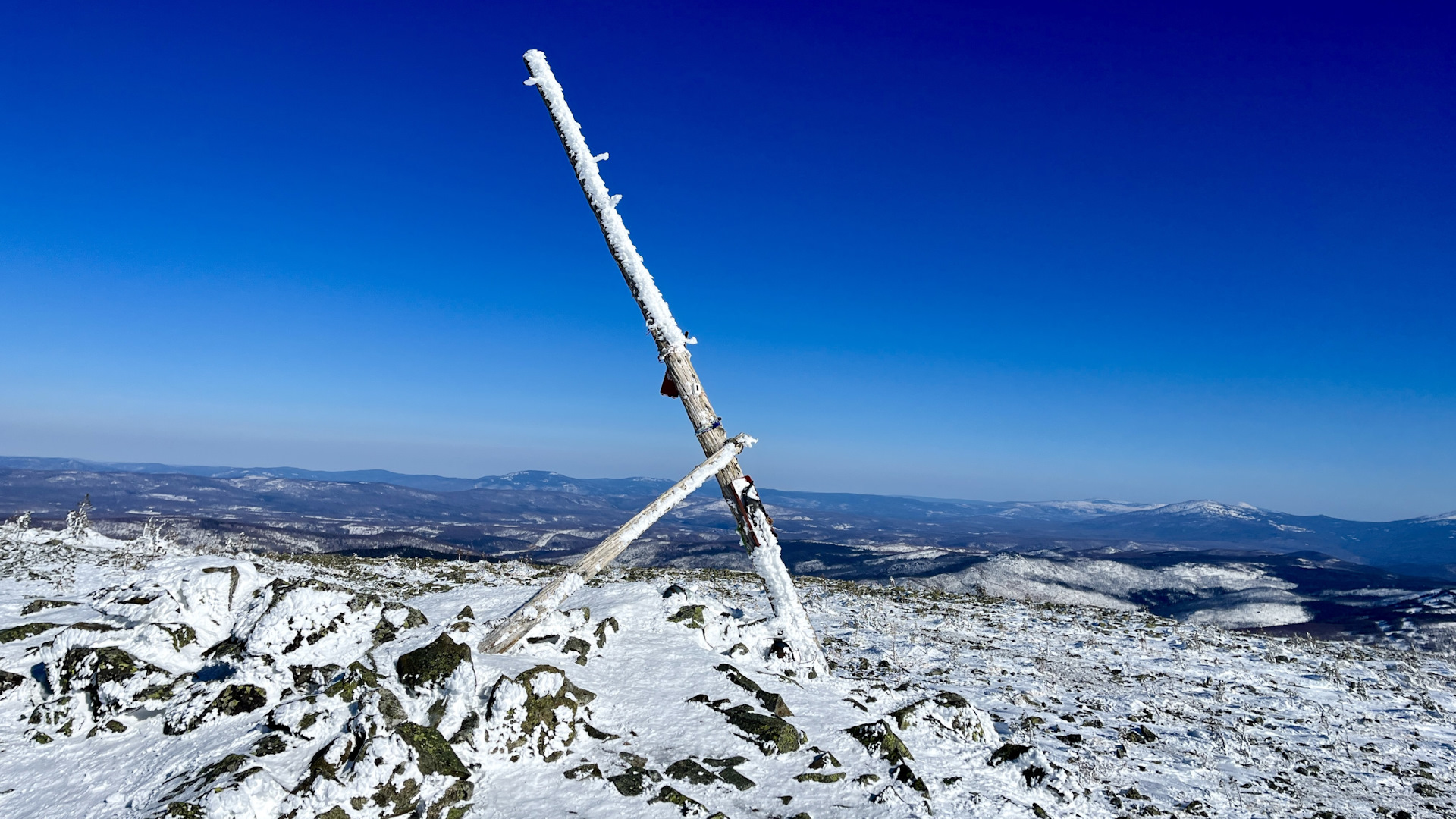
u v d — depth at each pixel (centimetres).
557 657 917
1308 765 1034
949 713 920
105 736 714
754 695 886
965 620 2008
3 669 795
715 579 2559
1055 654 1664
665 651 984
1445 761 1101
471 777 659
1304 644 2012
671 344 1103
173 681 766
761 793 697
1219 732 1156
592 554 972
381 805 605
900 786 724
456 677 748
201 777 603
